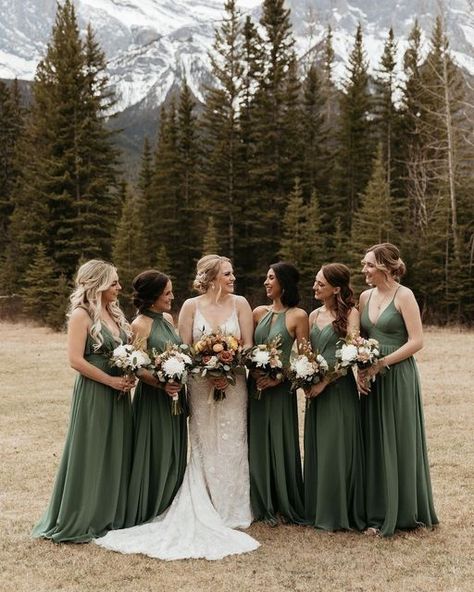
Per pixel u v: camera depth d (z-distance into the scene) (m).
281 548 4.91
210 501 5.30
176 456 5.32
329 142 42.94
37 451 7.75
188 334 5.52
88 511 5.01
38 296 32.12
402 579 4.38
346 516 5.28
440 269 30.30
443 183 33.41
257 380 5.36
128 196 36.69
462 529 5.29
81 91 35.91
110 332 5.18
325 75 50.25
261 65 38.91
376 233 30.19
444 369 14.15
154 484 5.28
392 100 42.47
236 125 38.66
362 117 40.88
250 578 4.38
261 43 39.50
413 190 36.19
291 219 32.59
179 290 38.78
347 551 4.86
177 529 5.00
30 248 34.78
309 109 41.00
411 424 5.21
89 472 5.01
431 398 10.89
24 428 9.01
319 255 32.38
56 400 11.03
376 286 5.51
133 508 5.21
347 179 39.44
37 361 15.91
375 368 5.14
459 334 23.80
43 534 5.04
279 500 5.49
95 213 34.62
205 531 5.01
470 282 29.28
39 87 38.19
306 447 5.54
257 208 37.28
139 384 5.38
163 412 5.29
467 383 12.30
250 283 39.31
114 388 5.04
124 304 32.31
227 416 5.37
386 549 4.89
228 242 37.94
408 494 5.20
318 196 38.09
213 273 5.47
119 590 4.20
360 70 41.03
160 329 5.41
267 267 37.84
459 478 6.64
